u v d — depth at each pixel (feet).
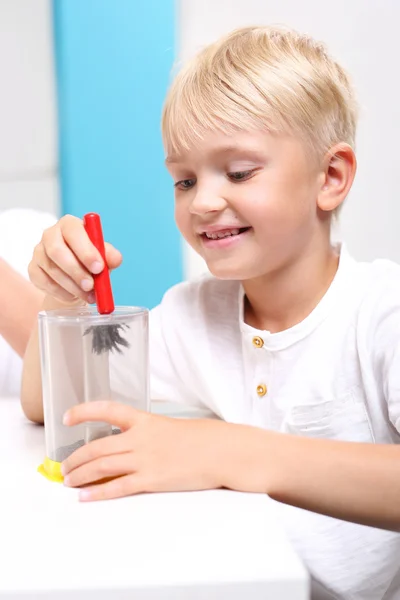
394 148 4.95
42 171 4.81
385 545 2.22
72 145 4.68
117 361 1.61
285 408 2.27
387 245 5.08
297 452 1.52
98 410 1.55
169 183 4.83
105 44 4.65
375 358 2.12
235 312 2.52
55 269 1.84
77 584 1.01
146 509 1.33
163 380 2.66
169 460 1.47
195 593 1.01
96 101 4.68
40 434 1.98
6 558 1.10
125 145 4.75
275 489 1.47
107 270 1.71
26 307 2.81
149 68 4.71
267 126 2.02
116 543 1.16
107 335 1.59
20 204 4.81
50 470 1.57
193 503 1.37
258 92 2.03
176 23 4.73
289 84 2.09
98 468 1.46
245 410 2.39
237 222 2.04
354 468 1.51
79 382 1.58
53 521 1.27
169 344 2.62
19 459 1.72
